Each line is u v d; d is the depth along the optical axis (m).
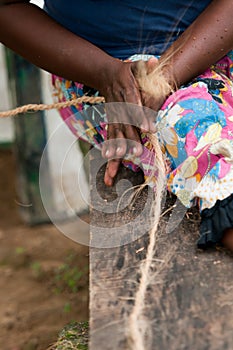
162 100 2.26
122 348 1.62
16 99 4.50
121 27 2.46
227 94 2.35
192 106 2.23
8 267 4.36
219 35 2.30
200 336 1.66
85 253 4.44
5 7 2.41
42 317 3.79
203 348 1.62
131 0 2.42
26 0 2.46
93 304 1.80
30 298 4.00
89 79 2.36
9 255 4.50
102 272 1.94
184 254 2.00
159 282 1.88
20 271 4.31
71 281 4.07
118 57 2.52
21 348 3.53
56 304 3.91
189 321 1.72
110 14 2.45
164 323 1.71
